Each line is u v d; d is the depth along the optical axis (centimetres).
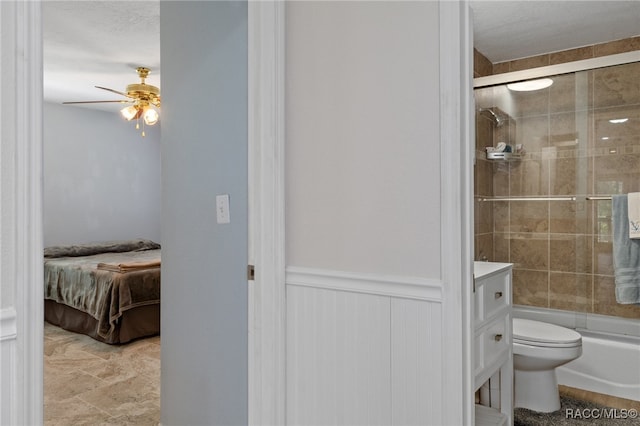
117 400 282
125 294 399
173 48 208
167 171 212
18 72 95
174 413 212
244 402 183
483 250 354
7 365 94
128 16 326
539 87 339
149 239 702
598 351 288
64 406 273
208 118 193
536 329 266
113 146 655
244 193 180
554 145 337
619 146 313
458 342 129
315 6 160
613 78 314
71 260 497
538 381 258
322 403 160
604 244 321
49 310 477
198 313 199
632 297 304
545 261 347
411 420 140
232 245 184
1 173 93
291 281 167
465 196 132
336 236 156
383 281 144
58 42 376
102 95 557
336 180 155
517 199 357
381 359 146
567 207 336
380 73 145
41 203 99
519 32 312
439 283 133
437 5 134
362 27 149
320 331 160
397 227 142
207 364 196
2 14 93
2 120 93
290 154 167
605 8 276
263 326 169
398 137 141
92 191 630
